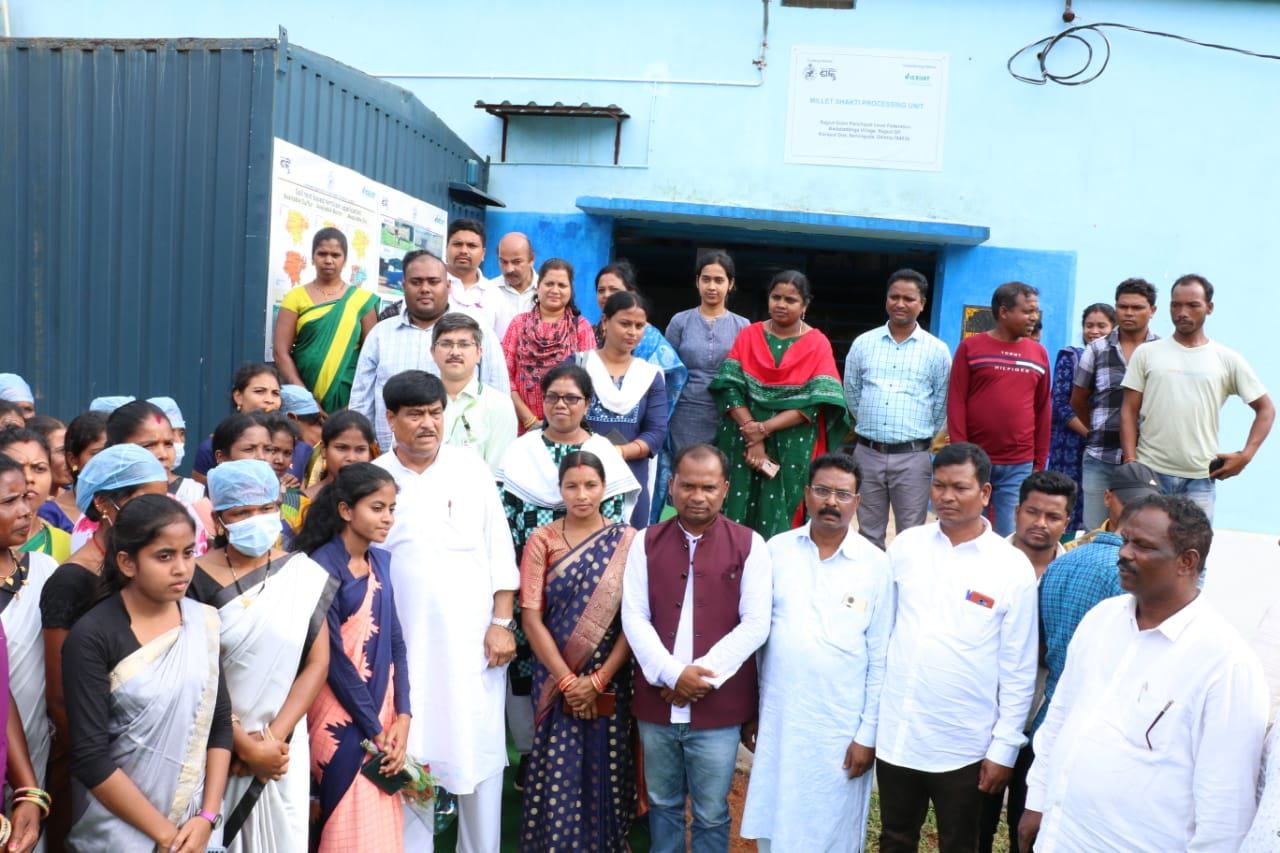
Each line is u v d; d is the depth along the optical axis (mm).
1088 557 3572
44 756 2953
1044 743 3178
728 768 3846
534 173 10000
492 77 9984
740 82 9695
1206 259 9414
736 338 5734
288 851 3234
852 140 9633
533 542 4062
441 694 3828
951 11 9484
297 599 3260
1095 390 6199
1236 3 9234
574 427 4348
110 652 2857
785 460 5430
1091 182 9469
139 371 6086
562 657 3945
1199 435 5609
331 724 3453
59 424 4211
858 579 3766
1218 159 9359
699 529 3873
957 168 9570
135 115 6051
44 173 6168
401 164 8016
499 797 4012
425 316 5055
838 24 9578
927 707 3590
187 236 5996
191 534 2889
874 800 4867
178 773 2916
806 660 3744
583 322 5598
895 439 5695
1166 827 2791
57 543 3666
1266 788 2545
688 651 3812
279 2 10070
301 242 6301
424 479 3949
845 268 11906
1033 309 5723
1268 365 9359
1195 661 2775
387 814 3518
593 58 9859
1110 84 9406
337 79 6766
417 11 10008
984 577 3586
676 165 9828
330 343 5746
